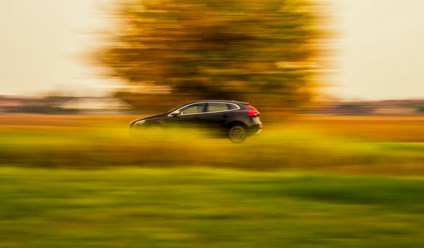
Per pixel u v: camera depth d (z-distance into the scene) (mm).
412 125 54031
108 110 25672
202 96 24656
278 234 6922
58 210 8023
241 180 10797
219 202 8648
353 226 7270
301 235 6883
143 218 7641
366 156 15289
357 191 9523
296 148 15359
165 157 14875
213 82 24094
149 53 24375
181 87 24641
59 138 18516
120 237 6762
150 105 25016
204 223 7402
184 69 24344
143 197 9008
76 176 11289
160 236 6812
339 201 8750
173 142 15859
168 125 21344
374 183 10422
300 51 24672
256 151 15070
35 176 11266
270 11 24109
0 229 7047
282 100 24594
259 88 24328
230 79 24234
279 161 14719
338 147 15734
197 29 24000
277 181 10711
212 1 24156
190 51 24344
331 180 10750
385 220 7559
